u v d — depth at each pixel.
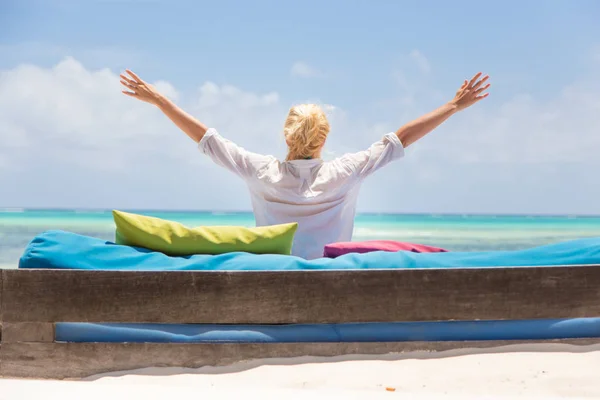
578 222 35.38
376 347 2.96
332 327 2.96
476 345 2.98
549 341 3.01
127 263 2.98
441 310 2.96
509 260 3.12
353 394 2.58
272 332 2.95
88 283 2.90
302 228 3.62
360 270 2.95
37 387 2.70
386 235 27.34
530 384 2.71
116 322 2.91
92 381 2.85
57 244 2.99
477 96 3.79
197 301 2.91
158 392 2.61
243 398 2.53
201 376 2.87
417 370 2.87
